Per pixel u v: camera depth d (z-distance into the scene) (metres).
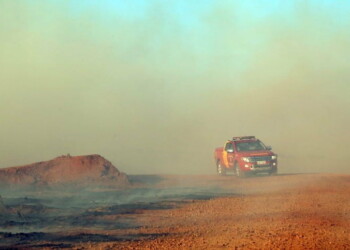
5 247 10.91
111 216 15.23
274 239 11.26
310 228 12.44
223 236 11.96
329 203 17.03
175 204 17.98
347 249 10.29
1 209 15.90
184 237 11.99
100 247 11.02
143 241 11.62
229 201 18.53
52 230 13.16
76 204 18.88
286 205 16.75
